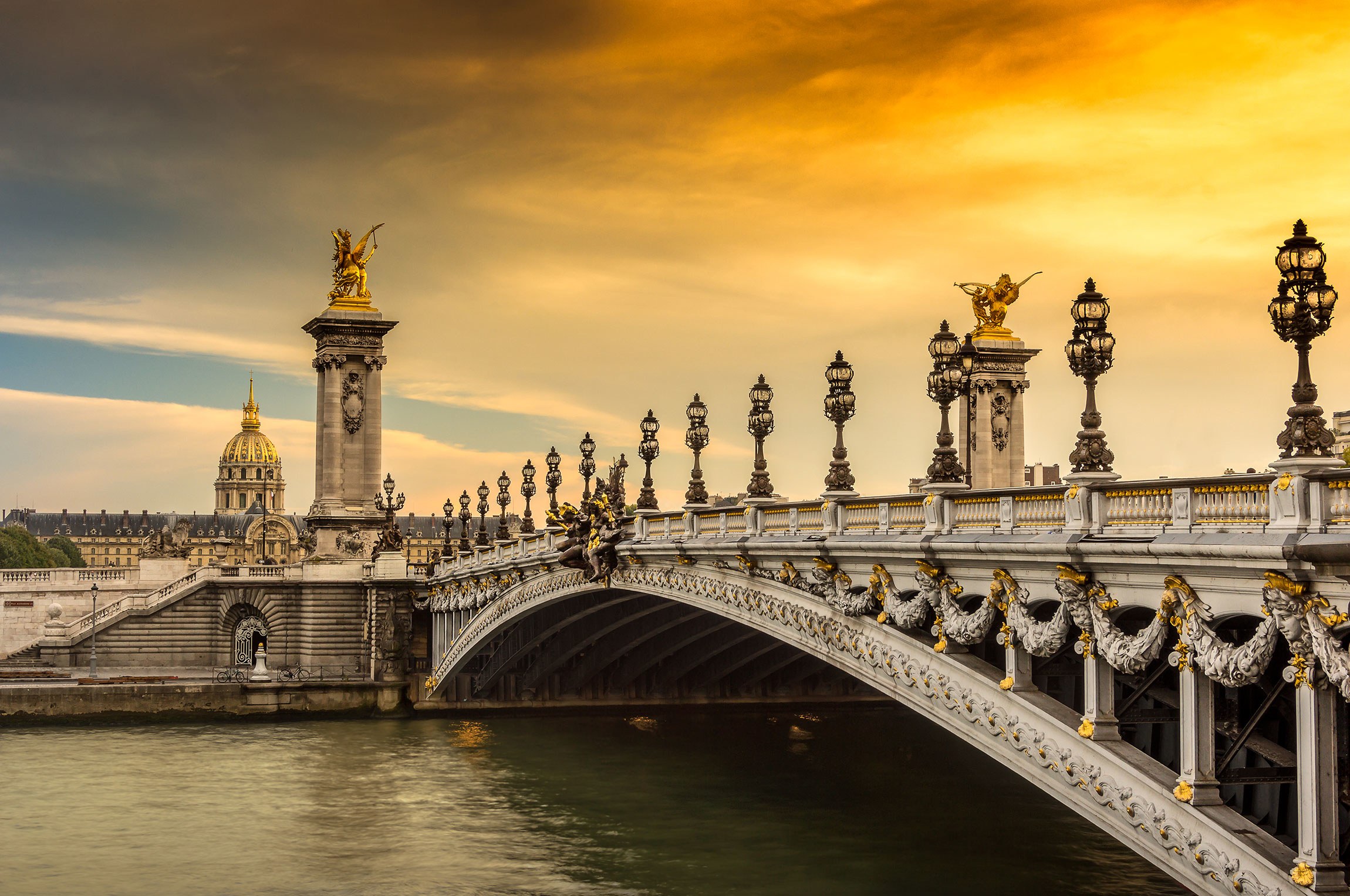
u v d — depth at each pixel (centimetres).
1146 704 3766
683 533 6594
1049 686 4197
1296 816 3178
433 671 12562
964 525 4088
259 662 12356
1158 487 3212
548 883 6350
